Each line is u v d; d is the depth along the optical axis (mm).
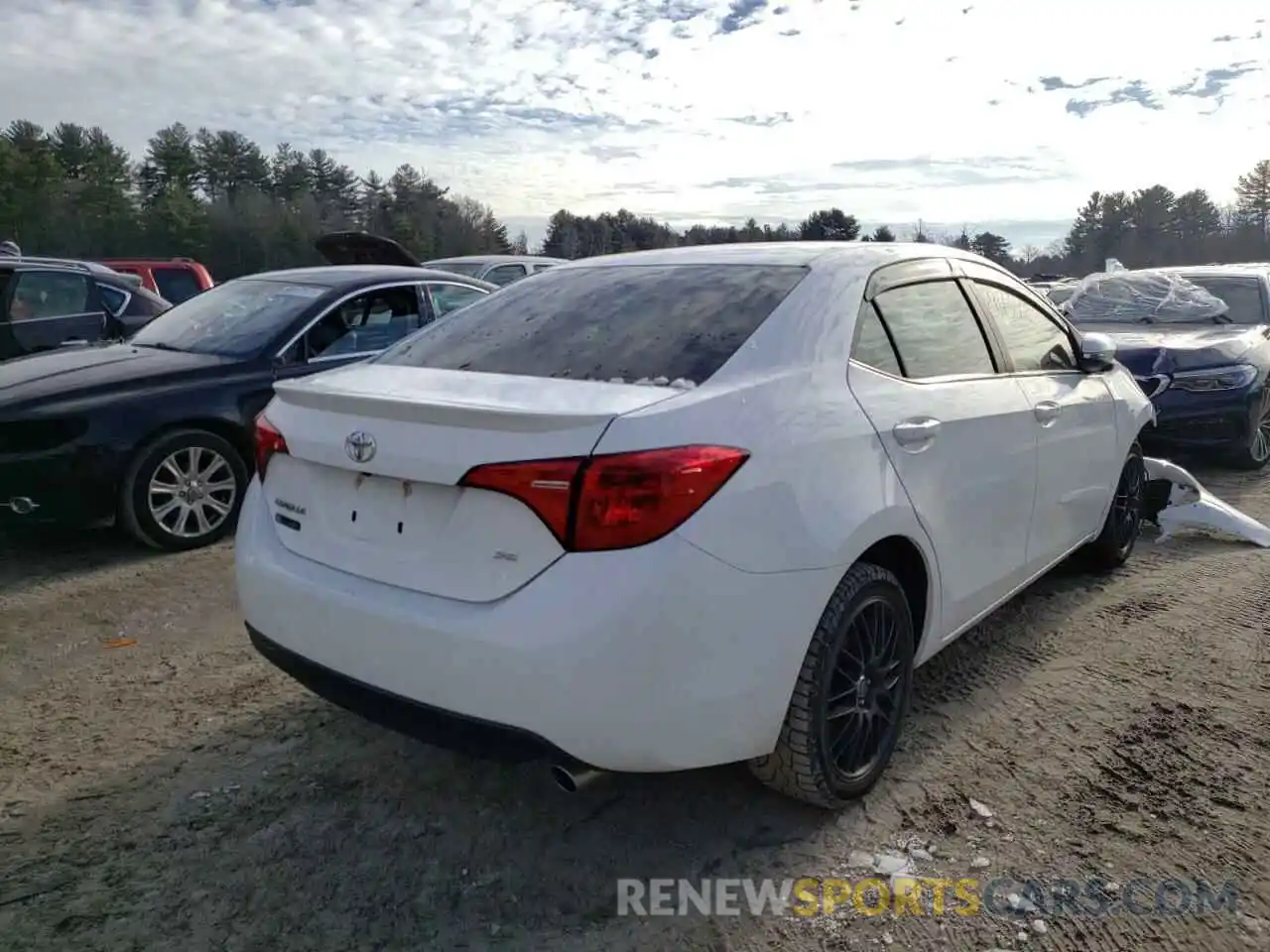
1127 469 5184
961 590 3477
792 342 2949
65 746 3488
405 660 2588
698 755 2547
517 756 2506
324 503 2900
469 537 2531
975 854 2842
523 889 2713
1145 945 2479
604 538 2385
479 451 2498
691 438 2498
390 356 3461
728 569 2496
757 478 2576
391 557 2695
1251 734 3504
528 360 3039
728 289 3217
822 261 3336
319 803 3123
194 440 5758
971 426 3432
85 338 8289
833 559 2725
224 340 6293
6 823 3008
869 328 3225
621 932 2541
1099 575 5227
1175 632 4438
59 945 2484
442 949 2482
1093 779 3217
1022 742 3465
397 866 2809
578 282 3625
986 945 2484
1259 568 5316
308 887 2717
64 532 6172
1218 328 8469
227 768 3338
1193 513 5824
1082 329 8805
